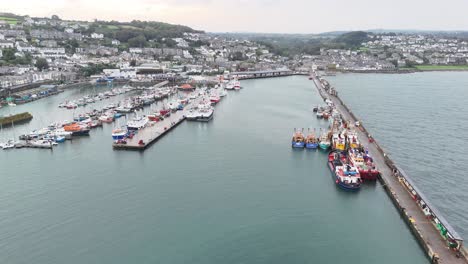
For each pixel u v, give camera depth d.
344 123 172.38
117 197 97.94
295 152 136.00
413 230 82.25
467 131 166.00
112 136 153.62
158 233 81.06
